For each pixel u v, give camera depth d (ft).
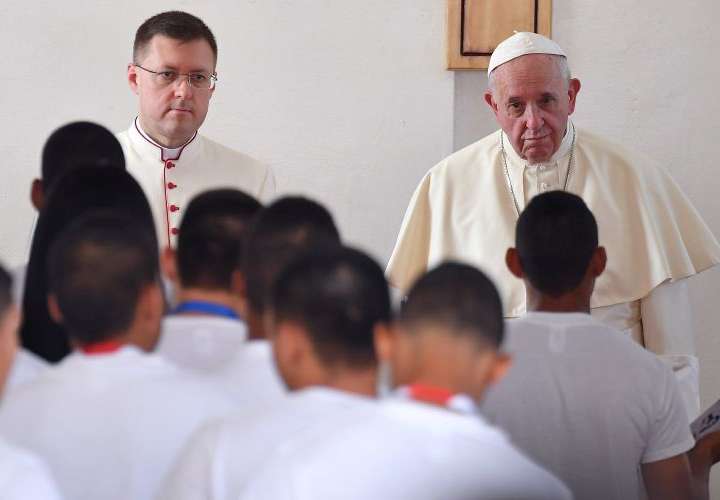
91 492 26.35
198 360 31.40
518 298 54.65
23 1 68.54
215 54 58.08
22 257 68.74
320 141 69.77
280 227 30.35
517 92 53.26
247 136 69.67
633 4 69.72
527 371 35.37
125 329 27.58
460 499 22.12
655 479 36.22
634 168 56.24
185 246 32.55
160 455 26.71
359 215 69.92
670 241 55.47
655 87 69.87
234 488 23.67
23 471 22.47
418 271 57.72
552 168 56.34
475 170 57.67
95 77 68.95
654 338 54.70
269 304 25.36
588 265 35.76
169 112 57.06
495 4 68.18
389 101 69.56
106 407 26.73
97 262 27.25
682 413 35.99
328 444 22.41
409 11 69.21
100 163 37.14
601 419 35.14
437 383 23.84
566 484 35.37
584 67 69.87
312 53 69.51
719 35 69.67
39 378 27.45
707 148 69.97
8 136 68.74
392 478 22.00
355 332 23.71
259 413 24.32
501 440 23.35
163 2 68.90
